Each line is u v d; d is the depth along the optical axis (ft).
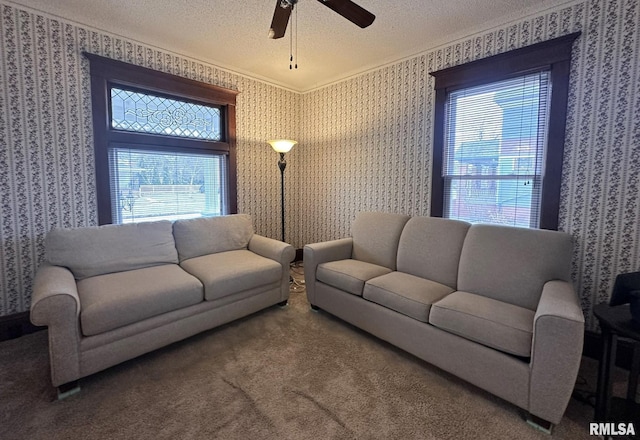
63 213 8.54
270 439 4.79
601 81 6.91
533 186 8.06
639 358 4.87
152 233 8.83
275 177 13.76
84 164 8.81
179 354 7.14
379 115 11.25
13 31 7.55
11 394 5.67
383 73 11.02
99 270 7.64
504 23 8.18
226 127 11.94
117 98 9.50
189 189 11.36
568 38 7.11
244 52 10.43
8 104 7.61
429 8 7.73
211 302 7.87
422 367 6.74
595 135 7.04
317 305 9.39
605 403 4.97
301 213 14.80
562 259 6.42
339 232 13.10
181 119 10.92
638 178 6.59
